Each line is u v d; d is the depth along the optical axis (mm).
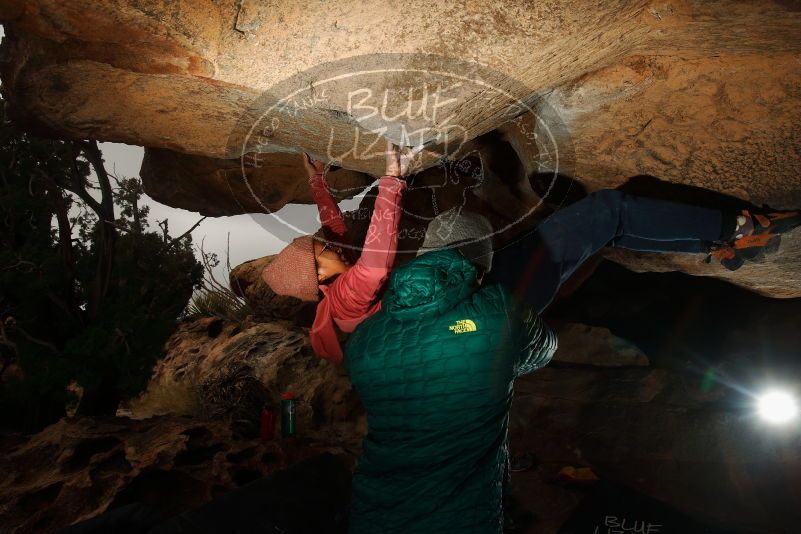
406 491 1569
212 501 2299
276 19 1572
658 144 2553
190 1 1560
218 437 3504
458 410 1547
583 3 1573
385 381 1592
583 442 3850
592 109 2412
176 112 2404
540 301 2033
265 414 3861
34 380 4352
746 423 3461
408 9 1539
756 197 2703
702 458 3494
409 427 1574
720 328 4414
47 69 2043
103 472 3029
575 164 2846
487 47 1663
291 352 5426
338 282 2111
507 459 1880
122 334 4492
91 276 4777
